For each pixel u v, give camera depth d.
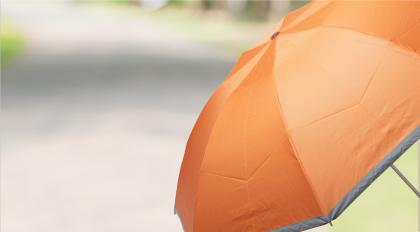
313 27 3.46
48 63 20.78
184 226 3.55
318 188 2.94
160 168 7.57
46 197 6.54
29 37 32.50
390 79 3.09
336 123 3.04
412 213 5.52
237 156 3.24
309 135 3.05
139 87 14.99
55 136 9.44
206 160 3.35
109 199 6.43
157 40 31.62
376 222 5.39
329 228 5.33
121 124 10.24
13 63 20.70
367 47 3.21
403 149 2.91
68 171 7.49
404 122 2.96
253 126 3.24
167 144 8.84
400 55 3.16
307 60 3.29
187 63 20.91
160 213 5.99
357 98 3.07
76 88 14.90
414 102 3.00
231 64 20.92
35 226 5.72
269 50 3.49
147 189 6.73
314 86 3.17
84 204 6.27
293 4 44.47
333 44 3.29
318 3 3.72
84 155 8.22
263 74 3.37
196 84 15.61
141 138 9.20
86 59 22.09
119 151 8.44
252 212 3.14
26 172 7.46
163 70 18.78
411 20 3.28
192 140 3.65
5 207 6.25
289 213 3.02
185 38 33.16
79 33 36.16
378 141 2.96
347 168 2.94
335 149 2.99
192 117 10.99
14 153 8.39
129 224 5.72
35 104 12.51
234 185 3.22
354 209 5.77
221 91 3.59
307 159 3.00
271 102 3.22
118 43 29.47
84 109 11.80
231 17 50.03
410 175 6.65
